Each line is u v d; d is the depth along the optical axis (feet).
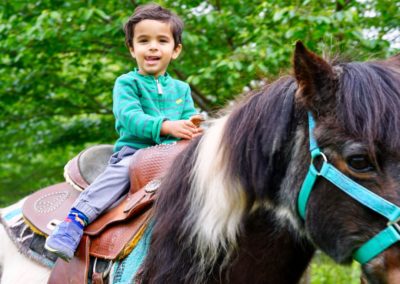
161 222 6.11
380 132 4.78
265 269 5.89
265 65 14.66
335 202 5.05
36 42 18.10
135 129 7.29
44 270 7.19
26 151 23.79
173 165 6.36
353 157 4.89
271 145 5.50
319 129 5.13
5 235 8.04
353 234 4.97
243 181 5.61
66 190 7.88
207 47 17.30
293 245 5.80
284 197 5.51
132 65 18.66
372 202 4.82
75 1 18.33
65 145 23.03
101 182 6.95
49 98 21.74
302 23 14.52
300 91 5.25
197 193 5.87
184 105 8.27
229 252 5.85
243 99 6.08
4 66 19.94
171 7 17.37
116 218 6.63
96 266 6.63
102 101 21.89
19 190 25.75
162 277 5.97
